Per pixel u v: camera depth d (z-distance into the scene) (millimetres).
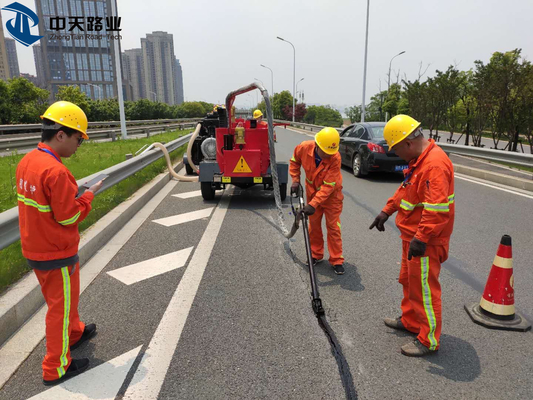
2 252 4250
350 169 12023
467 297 3766
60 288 2539
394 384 2568
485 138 25516
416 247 2641
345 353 2896
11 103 30406
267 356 2848
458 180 9641
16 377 2627
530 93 12977
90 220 5438
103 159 11219
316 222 4504
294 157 4500
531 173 9656
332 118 109062
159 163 11047
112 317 3367
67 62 129000
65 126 2424
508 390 2520
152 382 2576
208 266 4465
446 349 2959
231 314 3424
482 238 5422
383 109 37062
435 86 19969
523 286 3971
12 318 3102
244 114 13664
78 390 2508
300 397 2443
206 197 7750
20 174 2422
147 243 5223
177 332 3145
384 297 3777
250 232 5730
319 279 4180
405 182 2881
